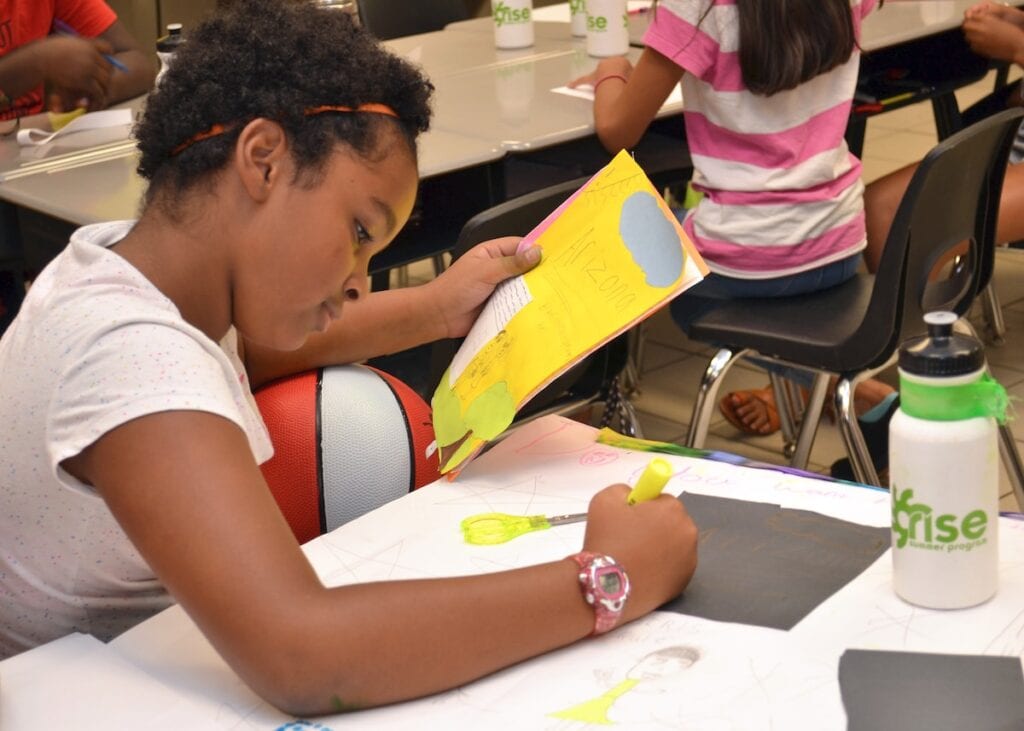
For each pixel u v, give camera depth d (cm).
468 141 211
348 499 124
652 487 93
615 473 113
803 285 211
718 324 203
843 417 191
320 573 99
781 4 192
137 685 87
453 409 121
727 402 279
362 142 91
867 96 279
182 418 86
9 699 85
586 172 247
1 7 274
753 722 76
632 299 112
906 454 83
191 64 92
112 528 99
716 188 212
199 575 82
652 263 114
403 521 107
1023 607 84
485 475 115
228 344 115
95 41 261
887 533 97
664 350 325
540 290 121
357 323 133
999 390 81
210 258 95
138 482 84
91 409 87
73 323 92
